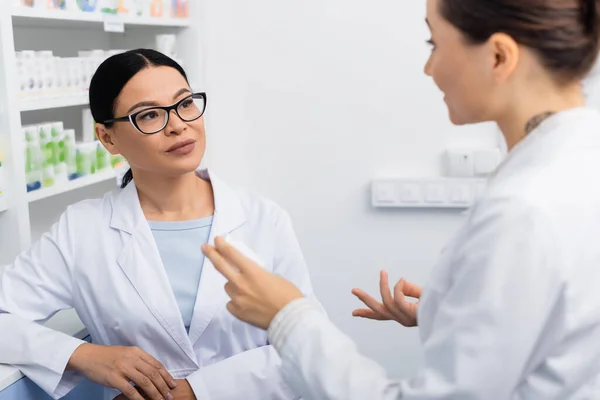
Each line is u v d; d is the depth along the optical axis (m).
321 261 3.03
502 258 0.79
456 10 0.84
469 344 0.80
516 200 0.79
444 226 2.92
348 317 3.05
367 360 0.92
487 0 0.82
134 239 1.56
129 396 1.41
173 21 2.64
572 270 0.78
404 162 2.90
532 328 0.78
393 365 3.05
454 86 0.89
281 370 0.96
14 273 1.59
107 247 1.57
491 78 0.85
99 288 1.55
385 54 2.83
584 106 0.88
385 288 1.24
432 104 2.84
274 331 0.95
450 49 0.87
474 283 0.81
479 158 2.80
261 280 0.97
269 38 2.89
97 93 1.52
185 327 1.55
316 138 2.94
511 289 0.78
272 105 2.94
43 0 1.94
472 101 0.89
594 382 0.82
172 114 1.46
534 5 0.80
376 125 2.89
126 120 1.47
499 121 0.90
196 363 1.56
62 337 1.50
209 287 1.54
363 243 2.98
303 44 2.88
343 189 2.96
